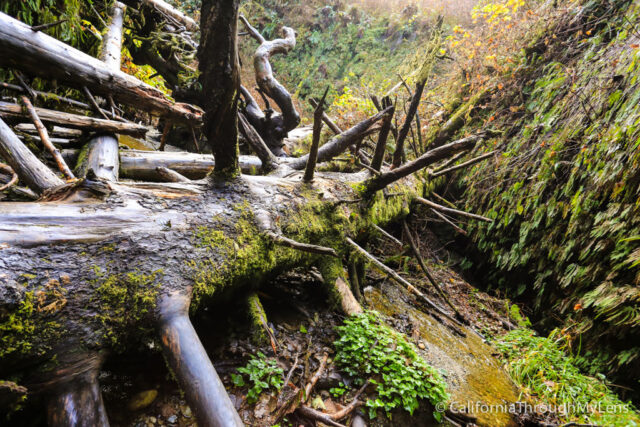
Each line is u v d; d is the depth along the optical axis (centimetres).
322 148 315
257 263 196
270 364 190
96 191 152
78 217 138
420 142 497
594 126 402
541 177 447
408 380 206
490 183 529
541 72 545
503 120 559
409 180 448
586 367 353
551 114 472
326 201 269
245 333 208
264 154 320
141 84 305
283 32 551
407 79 731
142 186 179
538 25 571
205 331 206
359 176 363
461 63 675
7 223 121
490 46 612
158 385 165
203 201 189
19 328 108
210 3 129
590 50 470
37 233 123
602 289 354
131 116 560
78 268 126
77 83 267
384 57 1059
